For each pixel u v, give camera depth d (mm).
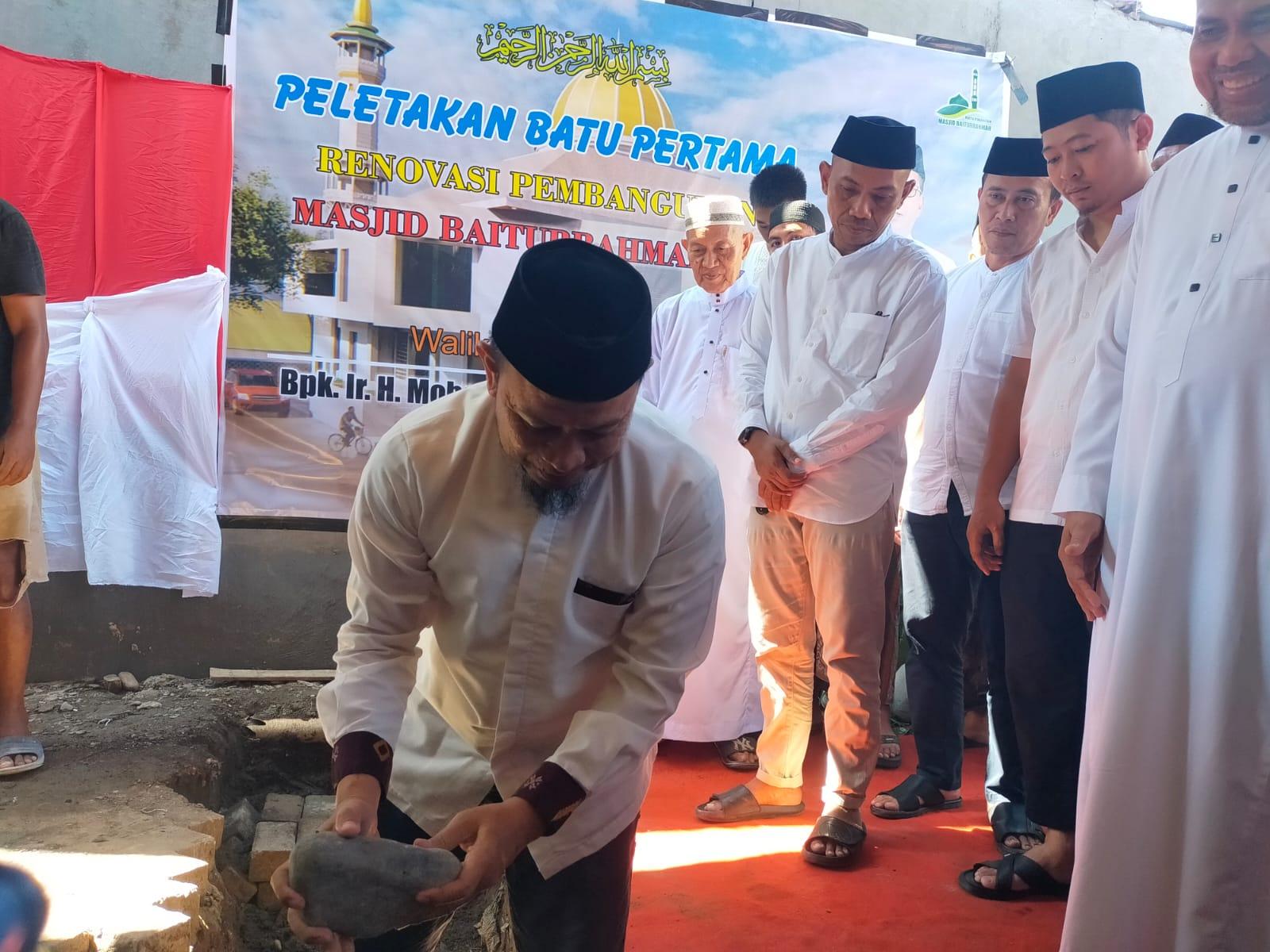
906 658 4934
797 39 4750
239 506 4223
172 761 3287
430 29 4293
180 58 4098
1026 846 3297
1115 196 2881
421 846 1557
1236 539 2023
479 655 1833
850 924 2883
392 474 1695
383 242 4312
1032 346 3127
